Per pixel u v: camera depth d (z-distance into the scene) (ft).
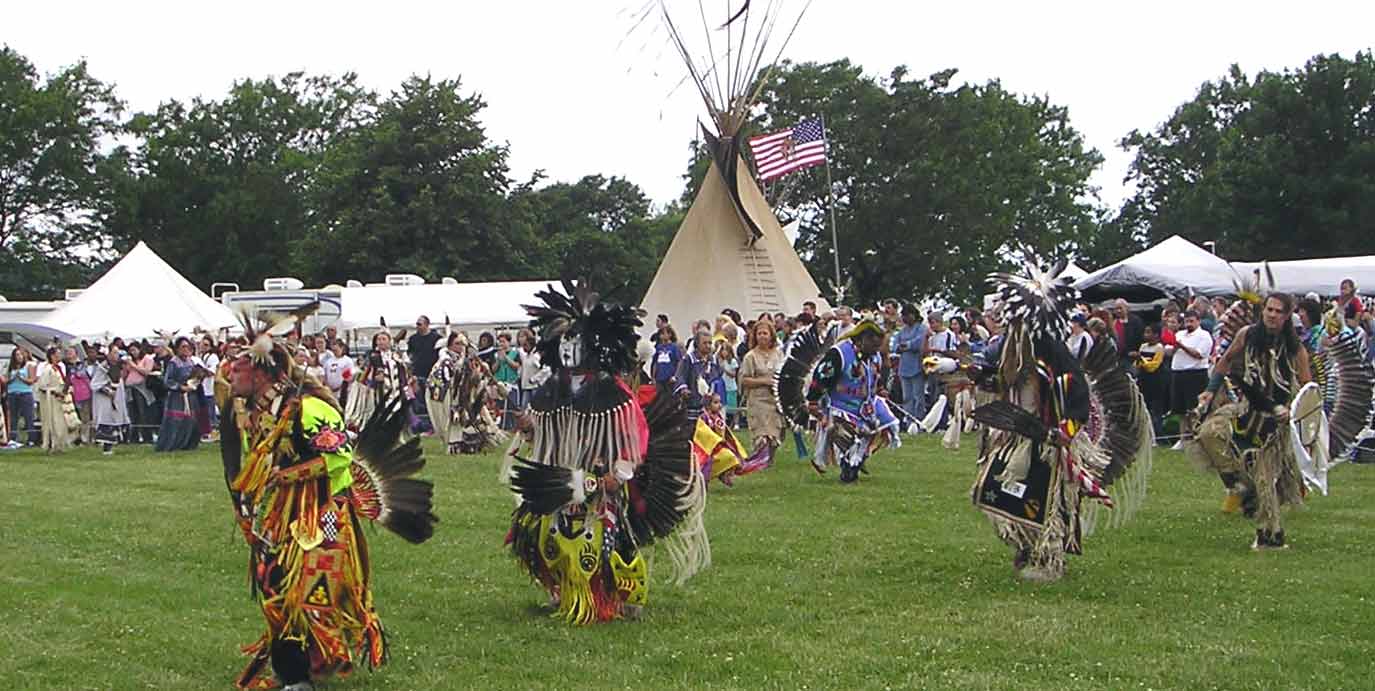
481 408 59.88
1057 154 211.61
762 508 38.14
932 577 27.68
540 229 211.82
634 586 24.04
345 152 195.11
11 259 194.39
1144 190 229.04
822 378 43.65
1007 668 20.59
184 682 20.40
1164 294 82.64
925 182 182.29
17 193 195.83
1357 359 31.94
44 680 20.59
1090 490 27.22
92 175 200.85
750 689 19.60
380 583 27.53
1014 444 27.27
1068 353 26.63
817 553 30.50
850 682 19.92
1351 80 169.37
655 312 87.56
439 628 23.56
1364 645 21.59
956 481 44.06
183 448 65.98
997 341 28.25
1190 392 52.95
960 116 186.60
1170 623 23.32
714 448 33.94
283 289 98.89
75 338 85.05
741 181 89.61
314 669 19.48
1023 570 27.27
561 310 23.39
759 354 45.70
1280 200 169.17
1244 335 31.09
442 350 61.05
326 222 191.31
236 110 223.71
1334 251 167.43
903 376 63.67
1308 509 36.22
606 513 23.57
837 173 187.42
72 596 26.89
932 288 190.90
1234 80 217.97
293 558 18.79
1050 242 198.39
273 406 19.01
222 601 26.43
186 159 219.00
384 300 96.37
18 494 45.14
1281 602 24.77
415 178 185.98
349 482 19.22
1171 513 35.68
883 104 185.47
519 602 25.70
